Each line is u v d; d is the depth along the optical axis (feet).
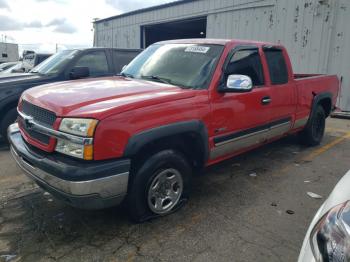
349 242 4.76
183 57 12.89
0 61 98.99
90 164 8.50
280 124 15.42
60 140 8.90
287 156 17.61
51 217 10.74
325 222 5.42
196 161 11.88
